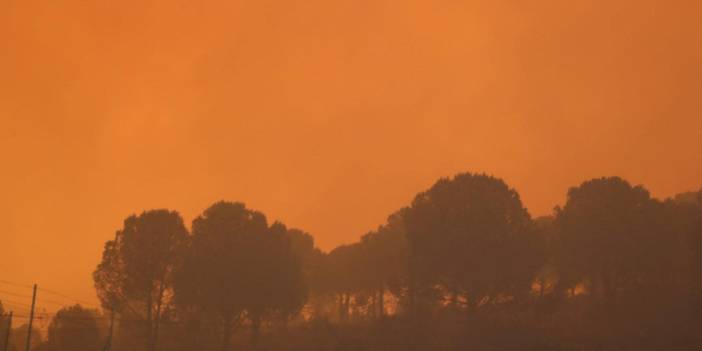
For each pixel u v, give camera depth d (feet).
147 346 210.79
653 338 167.84
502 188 204.03
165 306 217.56
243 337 240.73
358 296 276.82
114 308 214.07
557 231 225.15
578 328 187.01
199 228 224.74
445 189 206.80
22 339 261.03
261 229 228.02
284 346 210.59
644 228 206.39
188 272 213.66
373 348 190.29
